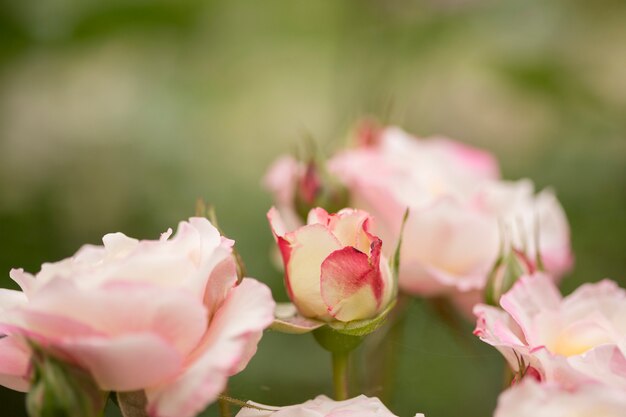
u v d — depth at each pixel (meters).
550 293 0.61
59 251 0.87
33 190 0.91
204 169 1.04
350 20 1.04
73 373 0.54
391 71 1.04
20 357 0.56
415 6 1.04
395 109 1.04
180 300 0.54
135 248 0.56
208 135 1.08
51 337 0.54
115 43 1.04
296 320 0.60
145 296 0.53
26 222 0.88
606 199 0.93
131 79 1.07
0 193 0.90
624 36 1.05
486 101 1.13
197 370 0.54
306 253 0.59
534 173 0.99
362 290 0.59
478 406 0.75
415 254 0.68
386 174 0.69
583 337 0.59
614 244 0.90
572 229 0.91
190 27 1.02
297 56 1.26
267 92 1.23
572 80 1.00
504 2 1.04
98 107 1.03
